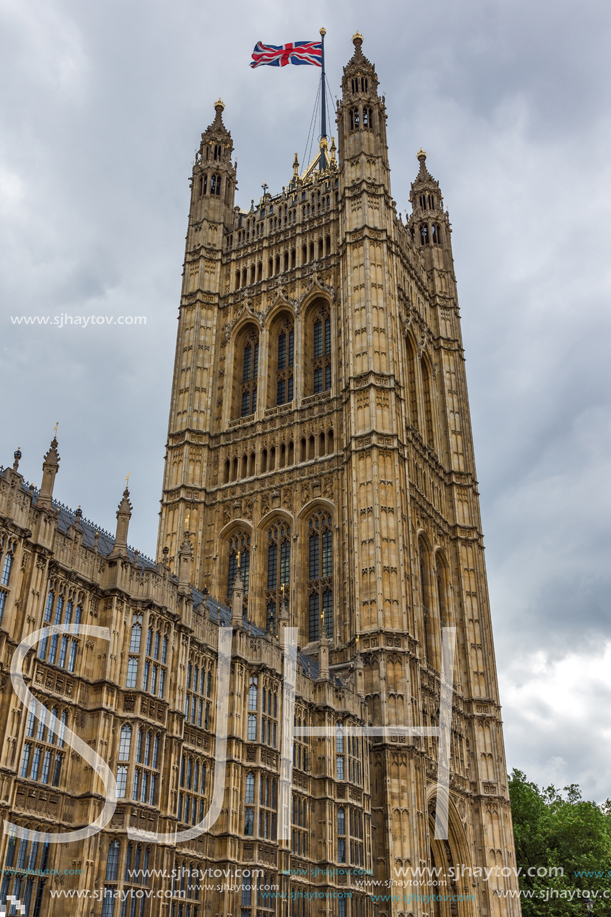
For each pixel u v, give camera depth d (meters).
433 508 76.06
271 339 79.88
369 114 83.06
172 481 75.25
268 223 85.00
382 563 62.44
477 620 75.38
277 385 78.12
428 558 73.00
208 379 79.44
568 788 96.75
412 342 82.19
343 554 65.44
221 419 78.00
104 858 30.66
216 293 83.56
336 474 68.88
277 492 71.12
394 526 63.97
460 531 78.81
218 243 86.25
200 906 36.16
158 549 72.69
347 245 76.12
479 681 72.88
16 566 29.94
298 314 78.31
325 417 71.88
